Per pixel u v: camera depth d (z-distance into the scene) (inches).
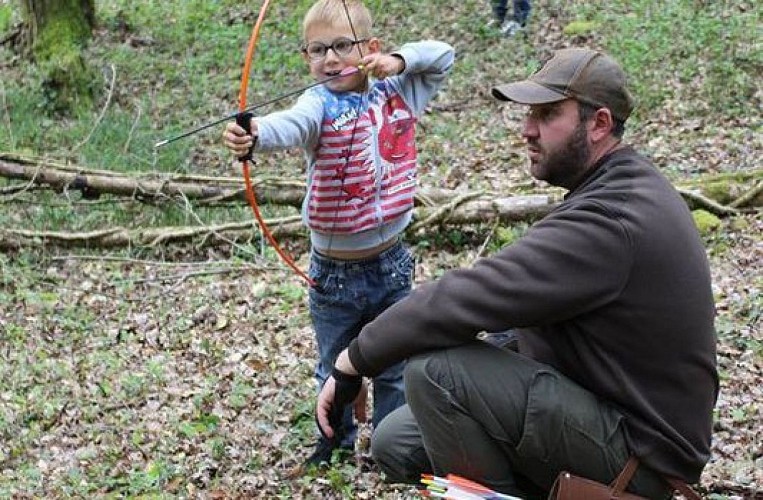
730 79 418.9
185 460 185.8
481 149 403.5
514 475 124.3
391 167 164.6
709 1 501.0
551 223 116.1
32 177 337.4
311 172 164.1
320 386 175.0
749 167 346.9
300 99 160.6
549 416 116.0
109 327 261.3
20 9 602.5
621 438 116.5
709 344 117.5
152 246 316.2
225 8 611.8
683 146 373.7
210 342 245.4
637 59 453.7
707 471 163.5
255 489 173.5
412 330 118.6
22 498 175.8
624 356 116.0
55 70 501.7
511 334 133.3
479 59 500.4
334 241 164.9
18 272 297.6
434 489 120.8
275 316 258.1
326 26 158.1
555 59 122.5
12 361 239.1
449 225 309.6
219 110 496.1
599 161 121.2
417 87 167.6
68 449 196.7
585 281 113.1
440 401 118.8
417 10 565.3
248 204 330.6
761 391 192.9
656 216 114.5
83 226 338.3
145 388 220.5
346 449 179.6
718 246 280.4
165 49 569.0
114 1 630.5
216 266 301.0
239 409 207.3
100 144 440.5
